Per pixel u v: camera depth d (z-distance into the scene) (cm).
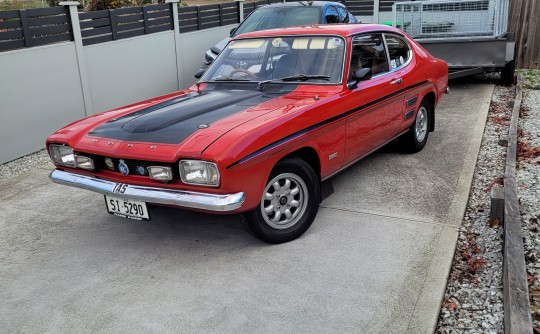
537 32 1123
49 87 728
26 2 1384
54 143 413
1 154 672
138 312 323
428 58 616
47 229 458
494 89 967
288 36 496
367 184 520
